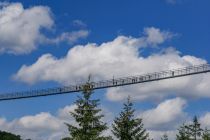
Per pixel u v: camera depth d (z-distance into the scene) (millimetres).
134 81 94000
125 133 44188
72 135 38625
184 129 63375
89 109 39188
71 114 39375
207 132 62906
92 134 38188
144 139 44312
